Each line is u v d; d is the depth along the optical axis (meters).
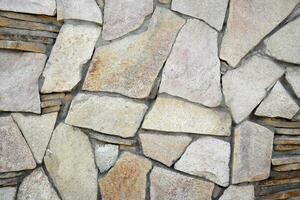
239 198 1.68
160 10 1.55
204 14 1.58
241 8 1.60
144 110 1.57
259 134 1.68
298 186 1.76
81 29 1.49
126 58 1.54
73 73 1.50
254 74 1.64
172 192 1.62
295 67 1.68
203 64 1.59
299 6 1.66
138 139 1.59
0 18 1.41
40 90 1.48
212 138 1.63
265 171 1.70
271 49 1.64
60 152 1.52
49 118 1.50
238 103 1.64
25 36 1.44
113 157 1.58
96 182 1.56
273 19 1.63
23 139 1.47
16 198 1.48
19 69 1.45
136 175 1.59
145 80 1.56
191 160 1.63
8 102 1.44
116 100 1.55
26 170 1.49
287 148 1.72
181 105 1.60
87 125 1.54
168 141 1.60
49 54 1.47
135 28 1.54
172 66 1.57
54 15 1.46
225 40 1.60
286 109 1.69
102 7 1.51
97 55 1.52
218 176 1.65
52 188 1.52
